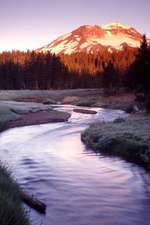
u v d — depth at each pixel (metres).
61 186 13.75
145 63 49.25
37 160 19.50
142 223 9.81
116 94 90.81
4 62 135.00
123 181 14.51
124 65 130.38
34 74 126.69
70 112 59.81
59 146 24.73
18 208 8.29
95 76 138.75
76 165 17.92
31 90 118.56
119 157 19.83
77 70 145.00
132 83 63.88
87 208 11.05
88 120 45.12
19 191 10.82
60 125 39.66
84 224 9.68
